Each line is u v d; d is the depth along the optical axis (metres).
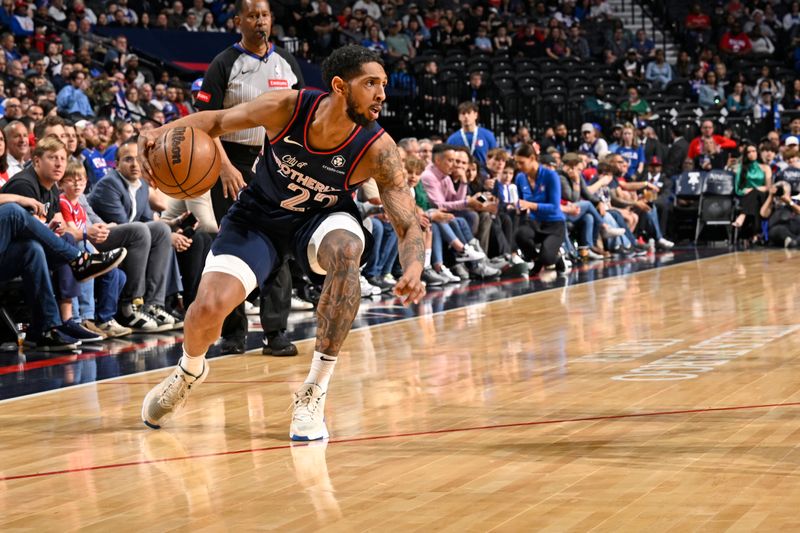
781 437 3.88
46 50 16.45
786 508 2.96
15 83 13.64
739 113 21.78
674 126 20.12
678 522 2.88
